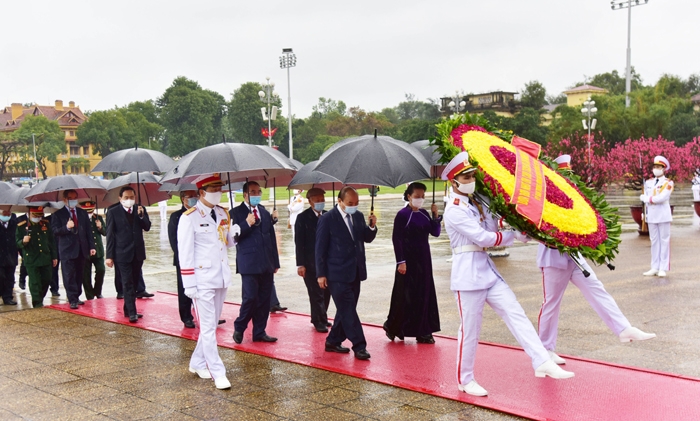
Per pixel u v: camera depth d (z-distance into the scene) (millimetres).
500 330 8867
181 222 6863
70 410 6098
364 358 7449
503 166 6355
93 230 12461
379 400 6094
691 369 6934
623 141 54469
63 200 11578
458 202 6254
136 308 10906
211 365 6719
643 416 5461
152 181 11258
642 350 7695
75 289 11430
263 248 8406
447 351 7777
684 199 37094
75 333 9336
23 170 103188
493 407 5758
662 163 12672
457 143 6473
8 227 12578
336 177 7016
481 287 6156
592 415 5496
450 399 6051
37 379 7105
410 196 7977
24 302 12750
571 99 91312
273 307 10383
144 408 6082
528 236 6371
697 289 11367
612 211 6914
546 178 6582
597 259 6266
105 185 12500
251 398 6277
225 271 7008
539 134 57188
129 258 10109
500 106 85375
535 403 5844
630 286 11781
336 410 5863
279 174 9523
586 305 10258
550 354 7066
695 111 64500
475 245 6281
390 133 92500
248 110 101000
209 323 6824
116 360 7812
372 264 16141
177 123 108562
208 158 7199
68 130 111938
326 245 7641
